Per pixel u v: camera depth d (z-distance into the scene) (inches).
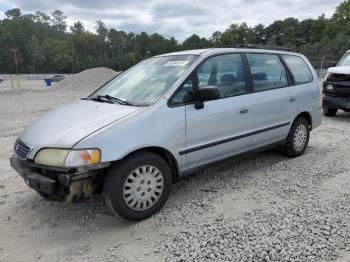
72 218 160.6
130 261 126.3
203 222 150.9
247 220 151.0
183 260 124.0
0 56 3718.0
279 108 214.4
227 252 127.3
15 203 177.5
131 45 4849.9
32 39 3934.5
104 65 4188.0
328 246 128.4
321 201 166.6
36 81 2212.1
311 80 245.6
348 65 402.0
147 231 146.3
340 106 375.9
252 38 4261.8
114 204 146.4
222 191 184.4
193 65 175.2
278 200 170.1
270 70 216.1
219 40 4185.5
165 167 159.5
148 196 155.2
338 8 3383.4
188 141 167.8
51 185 136.6
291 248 127.7
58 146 138.2
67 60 4010.8
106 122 147.1
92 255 131.5
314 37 3661.4
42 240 143.5
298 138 236.7
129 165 147.4
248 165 224.1
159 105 158.7
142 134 149.9
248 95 196.4
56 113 171.6
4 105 613.0
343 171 208.7
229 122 184.4
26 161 146.6
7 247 138.9
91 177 141.6
